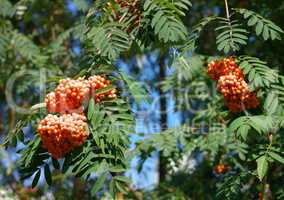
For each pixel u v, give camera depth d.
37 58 7.24
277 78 4.02
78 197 7.12
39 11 8.20
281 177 5.67
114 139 3.54
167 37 3.94
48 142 3.57
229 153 6.25
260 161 4.21
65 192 7.46
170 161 6.61
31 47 7.29
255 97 4.04
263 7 6.20
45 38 8.64
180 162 6.89
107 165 3.57
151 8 4.07
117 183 3.59
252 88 3.90
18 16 8.03
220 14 7.17
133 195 6.96
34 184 3.76
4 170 8.30
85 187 7.11
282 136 4.87
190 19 8.15
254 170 4.83
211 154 6.23
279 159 4.20
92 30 4.07
